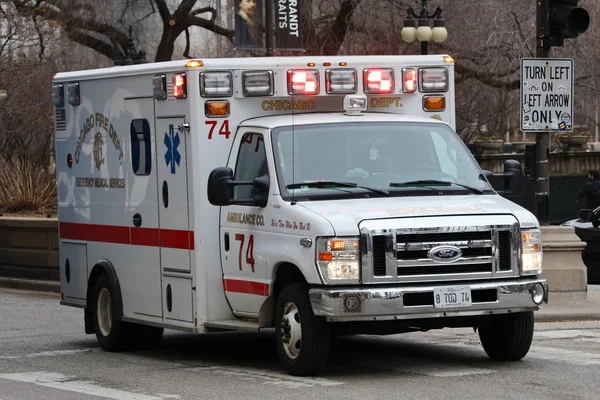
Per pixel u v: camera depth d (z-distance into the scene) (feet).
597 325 74.18
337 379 52.01
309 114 58.34
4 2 150.92
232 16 196.24
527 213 53.16
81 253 70.85
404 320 51.11
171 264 60.54
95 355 65.57
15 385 53.67
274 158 54.65
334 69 59.06
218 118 57.82
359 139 56.13
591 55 196.65
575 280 80.94
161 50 191.83
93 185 69.00
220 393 49.24
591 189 134.21
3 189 133.39
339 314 49.52
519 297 51.93
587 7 197.77
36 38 153.79
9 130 150.71
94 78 68.33
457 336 69.51
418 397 46.88
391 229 50.06
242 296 56.54
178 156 59.31
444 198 54.24
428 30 124.57
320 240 50.19
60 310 91.50
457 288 50.78
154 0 187.01
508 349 56.03
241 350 66.18
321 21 180.34
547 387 49.11
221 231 57.82
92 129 69.00
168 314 61.21
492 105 210.38
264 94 58.23
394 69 60.18
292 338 52.65
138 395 49.49
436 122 58.29
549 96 82.33
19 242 110.22
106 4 180.86
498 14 177.99
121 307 66.13
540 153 82.79
